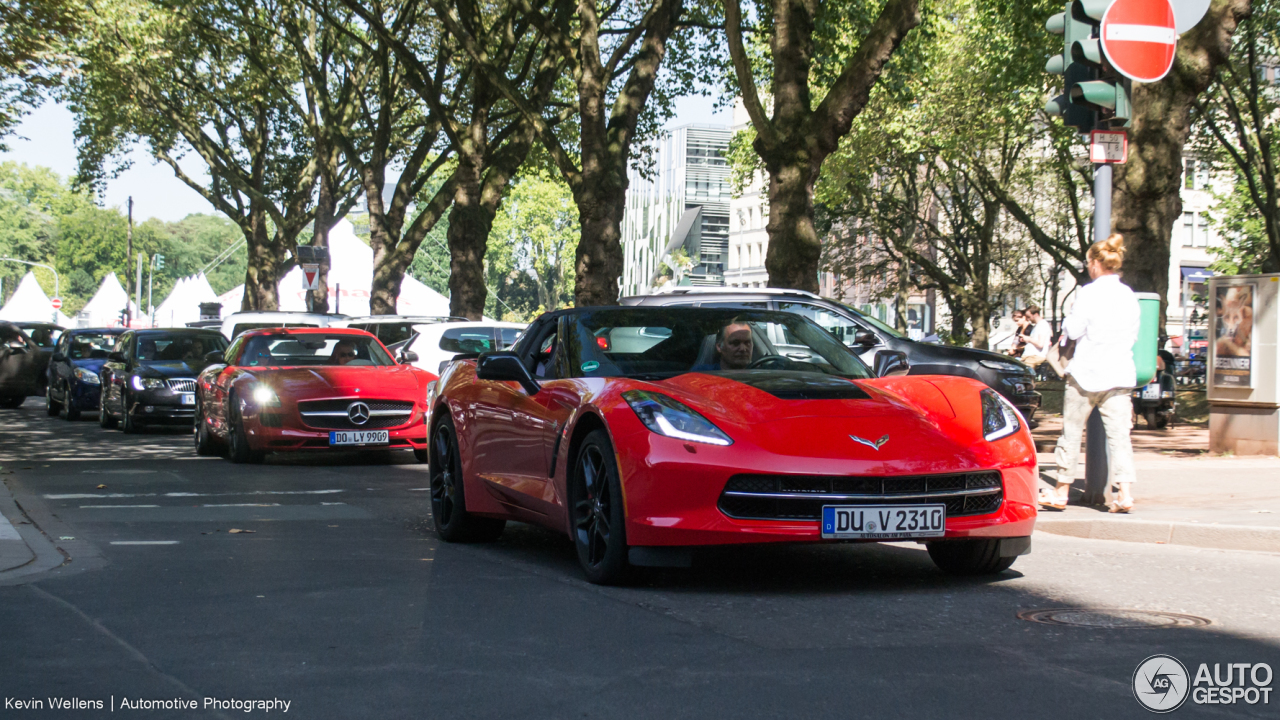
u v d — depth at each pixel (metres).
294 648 4.44
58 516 8.62
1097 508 8.38
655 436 5.52
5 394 27.22
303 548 7.14
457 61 32.38
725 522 5.33
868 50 16.41
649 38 23.00
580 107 21.89
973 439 5.70
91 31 28.83
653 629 4.76
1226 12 14.48
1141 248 14.95
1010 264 50.72
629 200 128.88
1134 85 15.00
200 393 15.01
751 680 3.92
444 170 49.97
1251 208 40.44
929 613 5.08
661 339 6.68
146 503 9.54
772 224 16.88
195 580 5.96
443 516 7.67
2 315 77.06
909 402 5.95
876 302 55.91
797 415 5.61
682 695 3.74
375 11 30.56
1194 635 4.60
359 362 14.59
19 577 6.02
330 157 34.22
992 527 5.59
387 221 33.22
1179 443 15.18
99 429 20.06
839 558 6.73
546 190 95.19
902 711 3.53
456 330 17.97
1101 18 8.09
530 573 6.23
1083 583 5.85
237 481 11.45
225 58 35.56
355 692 3.81
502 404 6.97
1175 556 6.80
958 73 35.00
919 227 50.06
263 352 14.45
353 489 10.79
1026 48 31.31
